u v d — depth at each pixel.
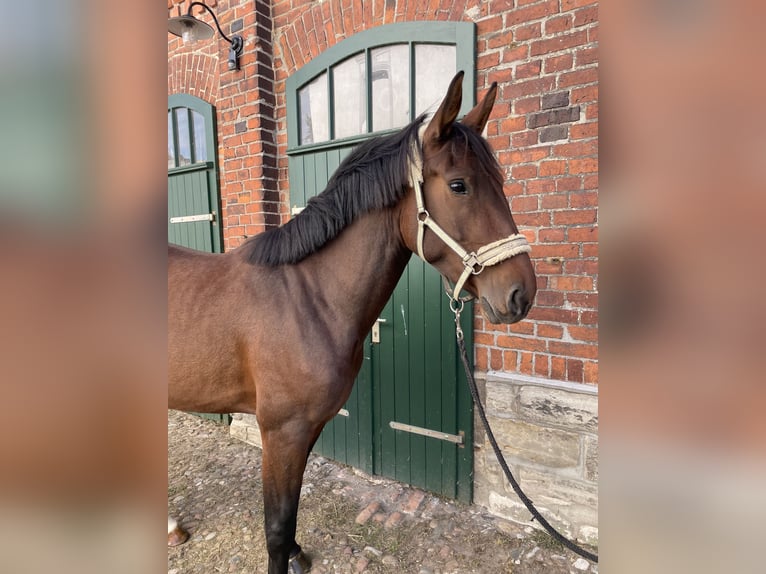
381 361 2.27
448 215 1.17
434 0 1.93
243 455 2.68
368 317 1.42
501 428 1.92
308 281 1.38
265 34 2.49
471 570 1.68
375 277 1.36
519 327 1.86
